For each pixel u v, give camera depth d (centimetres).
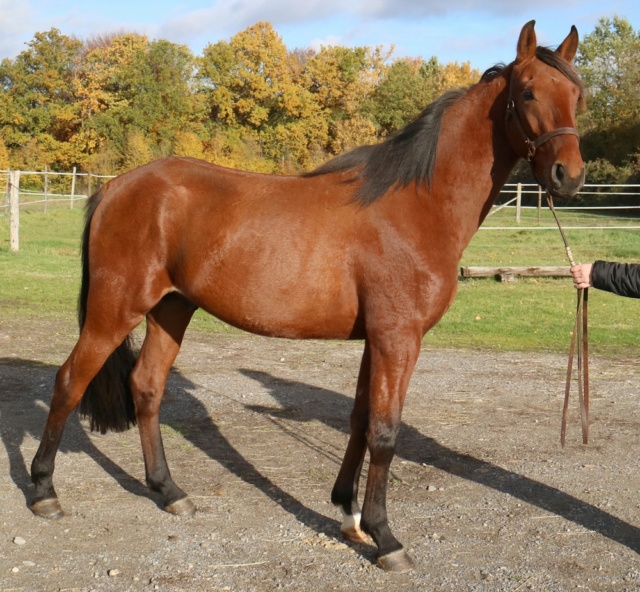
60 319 932
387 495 420
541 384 678
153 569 326
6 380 644
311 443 509
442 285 331
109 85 4028
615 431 543
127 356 403
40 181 3678
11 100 4081
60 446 488
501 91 339
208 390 639
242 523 378
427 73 5359
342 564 336
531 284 1275
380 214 333
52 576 318
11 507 390
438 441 518
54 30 4353
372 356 333
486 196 343
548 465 471
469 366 744
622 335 892
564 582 321
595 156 3812
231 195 355
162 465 393
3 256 1470
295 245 338
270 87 4181
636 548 356
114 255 364
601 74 3959
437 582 321
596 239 2028
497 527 378
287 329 348
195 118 4097
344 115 4475
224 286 348
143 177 369
